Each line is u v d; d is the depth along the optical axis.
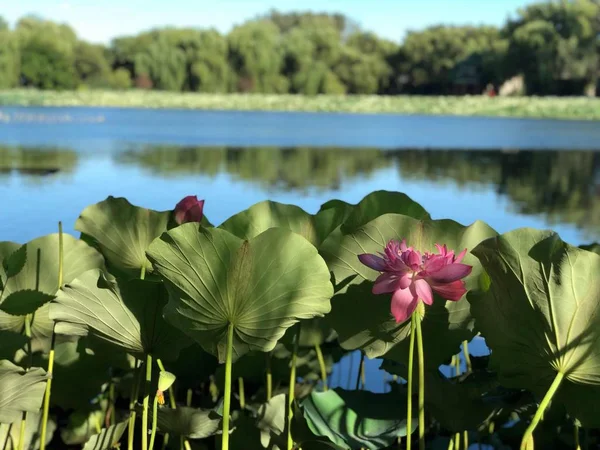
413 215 1.46
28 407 1.16
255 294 1.08
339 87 51.91
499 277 1.08
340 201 1.64
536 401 1.22
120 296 1.14
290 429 1.20
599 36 46.69
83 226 1.39
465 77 56.41
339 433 1.21
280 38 52.50
